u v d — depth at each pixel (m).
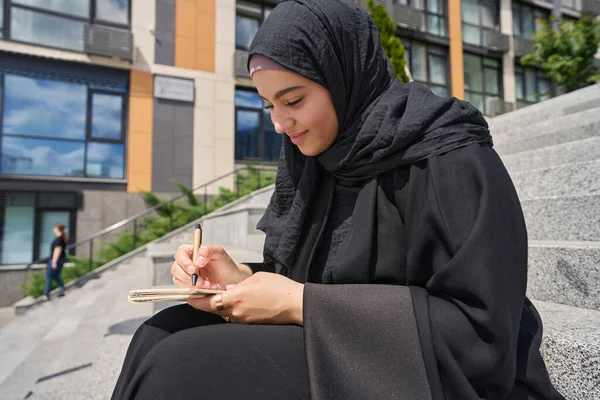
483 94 13.59
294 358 0.60
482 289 0.55
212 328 0.62
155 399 0.54
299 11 0.73
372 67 0.81
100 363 1.73
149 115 9.02
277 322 0.66
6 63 8.02
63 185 8.38
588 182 1.74
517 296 0.59
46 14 8.41
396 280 0.74
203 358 0.57
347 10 0.79
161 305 2.86
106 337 2.09
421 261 0.69
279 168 1.02
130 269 6.99
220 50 9.74
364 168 0.77
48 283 6.86
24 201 8.20
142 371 0.56
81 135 8.70
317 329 0.58
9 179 8.01
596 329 0.91
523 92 14.24
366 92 0.80
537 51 9.27
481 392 0.59
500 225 0.60
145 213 8.30
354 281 0.76
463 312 0.57
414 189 0.70
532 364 0.66
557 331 0.90
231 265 0.96
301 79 0.73
